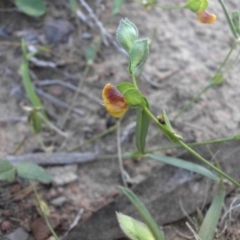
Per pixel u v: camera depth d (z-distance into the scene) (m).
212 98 0.31
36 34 0.33
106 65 0.32
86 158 0.28
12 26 0.33
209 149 0.27
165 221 0.25
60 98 0.31
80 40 0.33
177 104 0.31
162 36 0.34
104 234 0.25
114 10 0.33
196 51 0.33
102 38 0.33
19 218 0.26
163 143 0.29
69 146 0.29
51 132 0.30
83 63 0.32
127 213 0.25
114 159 0.28
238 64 0.33
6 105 0.31
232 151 0.27
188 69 0.32
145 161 0.28
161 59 0.33
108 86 0.20
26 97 0.31
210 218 0.24
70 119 0.30
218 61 0.33
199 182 0.26
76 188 0.27
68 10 0.34
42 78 0.32
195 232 0.24
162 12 0.35
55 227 0.26
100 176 0.28
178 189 0.26
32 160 0.28
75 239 0.25
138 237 0.20
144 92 0.31
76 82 0.32
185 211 0.26
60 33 0.33
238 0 0.36
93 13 0.34
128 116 0.30
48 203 0.27
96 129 0.30
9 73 0.32
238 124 0.30
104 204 0.27
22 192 0.27
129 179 0.28
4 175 0.24
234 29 0.25
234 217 0.26
